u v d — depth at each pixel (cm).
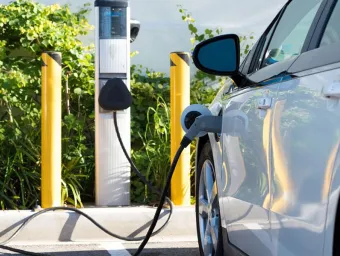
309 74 328
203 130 478
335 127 288
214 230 504
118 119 754
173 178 744
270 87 380
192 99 883
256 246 388
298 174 323
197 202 556
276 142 354
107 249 652
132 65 930
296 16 420
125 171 758
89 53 896
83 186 811
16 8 870
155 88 884
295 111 333
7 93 830
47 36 859
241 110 427
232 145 439
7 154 782
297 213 323
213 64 455
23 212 697
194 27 945
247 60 492
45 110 725
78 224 689
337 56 304
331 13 357
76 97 867
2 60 862
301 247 319
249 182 402
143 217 700
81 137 814
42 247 661
